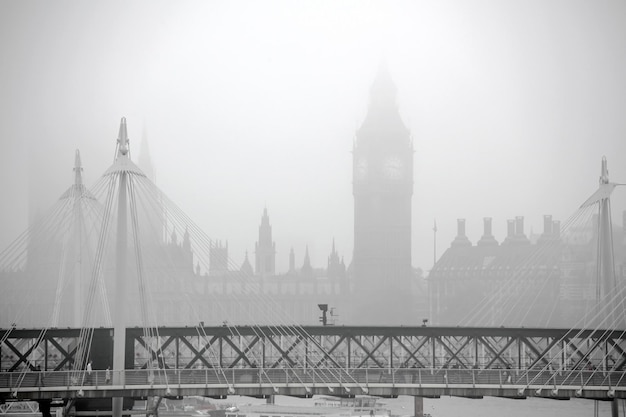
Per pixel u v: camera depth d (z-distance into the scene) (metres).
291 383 130.38
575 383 133.25
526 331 136.88
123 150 137.88
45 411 132.62
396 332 135.50
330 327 136.00
